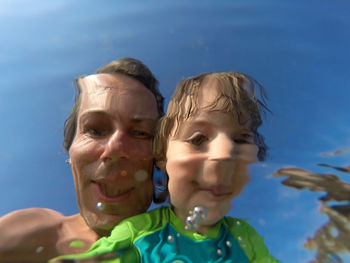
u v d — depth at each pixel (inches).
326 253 11.2
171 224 13.7
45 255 13.3
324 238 11.8
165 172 15.0
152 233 13.3
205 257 12.3
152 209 15.2
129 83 16.3
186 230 13.3
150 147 15.3
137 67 17.1
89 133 15.4
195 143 13.5
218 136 13.5
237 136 14.0
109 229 14.8
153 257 12.3
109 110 15.0
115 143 14.5
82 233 15.1
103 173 14.5
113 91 15.6
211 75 15.6
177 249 12.6
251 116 14.6
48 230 14.9
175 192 13.3
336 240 11.6
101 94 15.6
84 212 15.3
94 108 15.2
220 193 12.8
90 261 12.2
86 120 15.3
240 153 13.8
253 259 11.7
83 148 14.9
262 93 19.4
